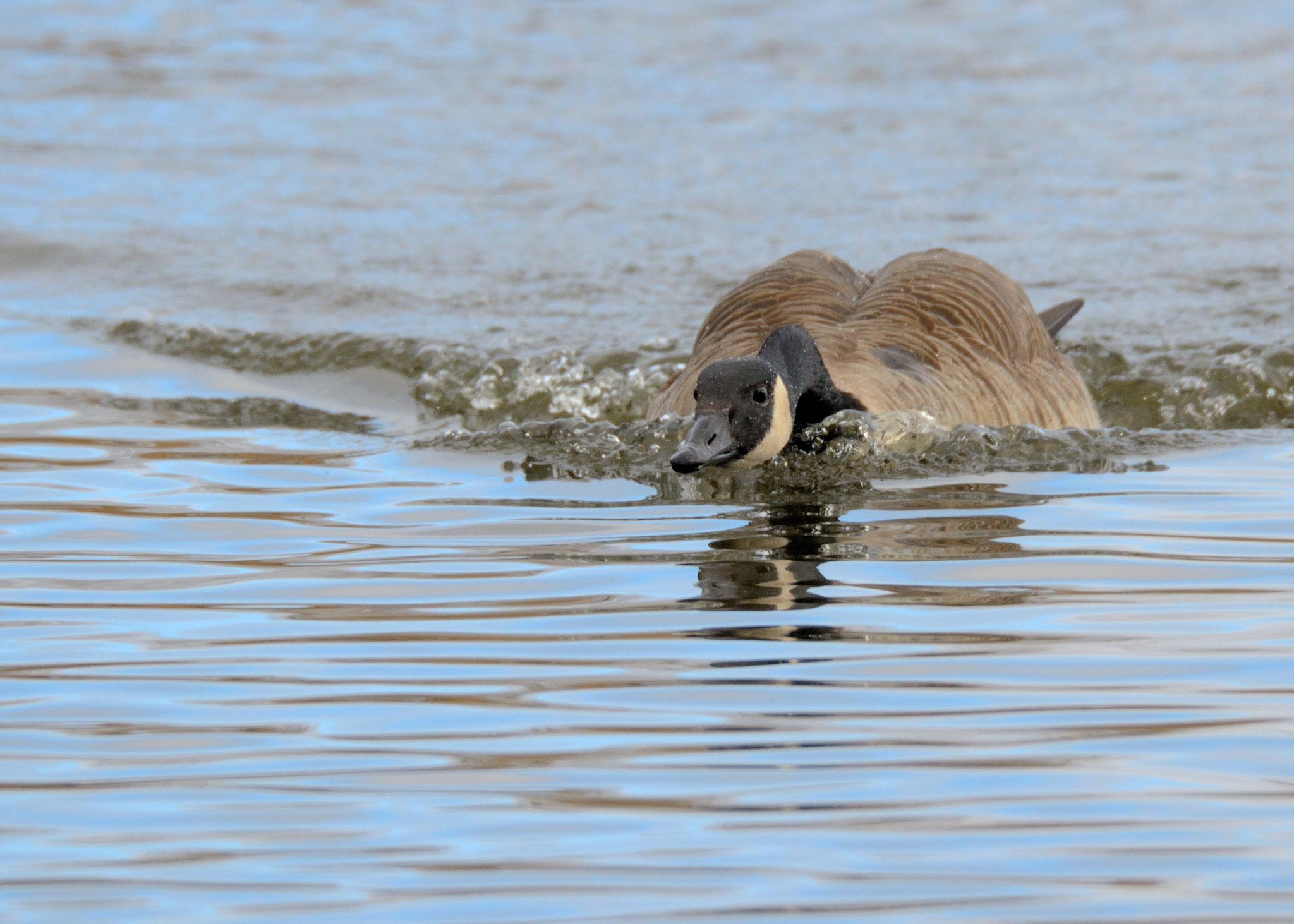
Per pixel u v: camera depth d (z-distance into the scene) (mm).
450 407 41969
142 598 25734
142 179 63344
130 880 16344
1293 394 41688
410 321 47656
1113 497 31719
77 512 31031
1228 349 44594
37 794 18406
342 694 21406
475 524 30281
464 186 61844
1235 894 15742
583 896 15844
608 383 42875
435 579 26578
